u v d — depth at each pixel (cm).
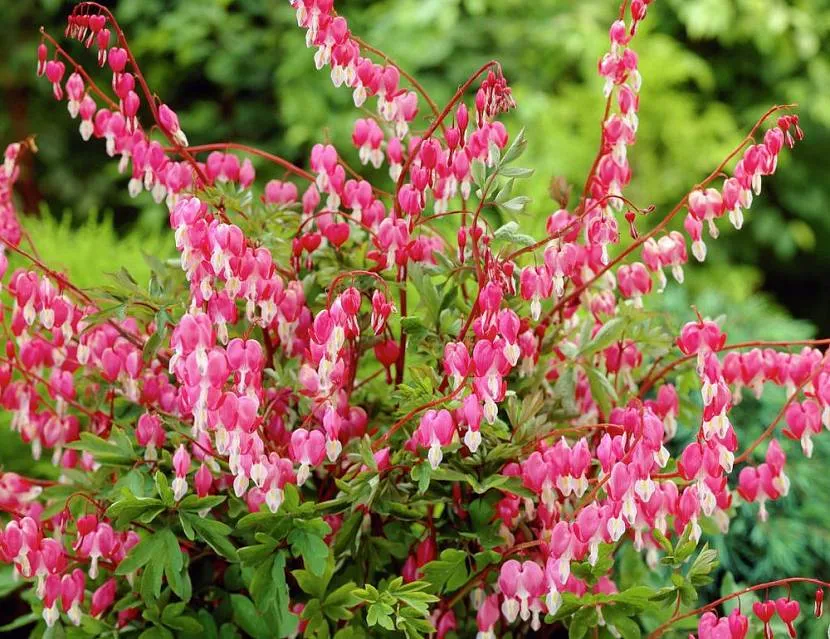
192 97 696
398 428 212
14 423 237
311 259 231
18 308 227
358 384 236
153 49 667
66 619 238
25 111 688
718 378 195
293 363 225
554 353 241
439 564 206
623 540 268
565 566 189
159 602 218
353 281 208
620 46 211
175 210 190
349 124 609
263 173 653
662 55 609
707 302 341
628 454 184
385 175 618
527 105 589
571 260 201
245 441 185
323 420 201
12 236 239
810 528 281
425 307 223
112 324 222
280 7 654
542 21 640
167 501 203
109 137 226
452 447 200
